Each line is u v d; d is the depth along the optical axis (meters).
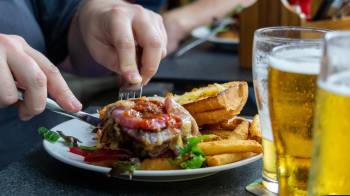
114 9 0.99
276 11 1.47
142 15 0.96
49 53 1.47
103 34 1.03
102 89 1.49
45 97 0.79
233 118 0.84
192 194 0.68
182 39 1.86
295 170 0.59
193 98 0.87
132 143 0.72
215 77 1.36
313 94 0.57
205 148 0.71
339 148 0.48
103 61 1.05
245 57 1.47
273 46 0.64
